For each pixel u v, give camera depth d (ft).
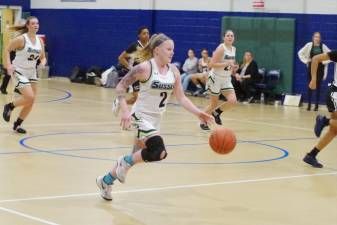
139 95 24.12
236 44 74.38
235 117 55.98
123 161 23.73
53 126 45.06
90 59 91.30
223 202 24.84
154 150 22.97
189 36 79.56
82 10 91.91
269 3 72.23
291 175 31.04
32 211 22.21
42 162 31.58
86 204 23.62
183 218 22.26
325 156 37.24
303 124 52.49
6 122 45.62
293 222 22.21
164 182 28.14
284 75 70.74
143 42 43.98
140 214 22.56
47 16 96.78
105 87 82.74
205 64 74.18
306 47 64.75
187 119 52.60
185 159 34.14
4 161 31.45
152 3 82.94
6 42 93.15
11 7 96.37
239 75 69.82
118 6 87.10
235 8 75.15
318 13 68.69
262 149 38.75
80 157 33.35
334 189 28.14
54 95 69.67
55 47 96.12
